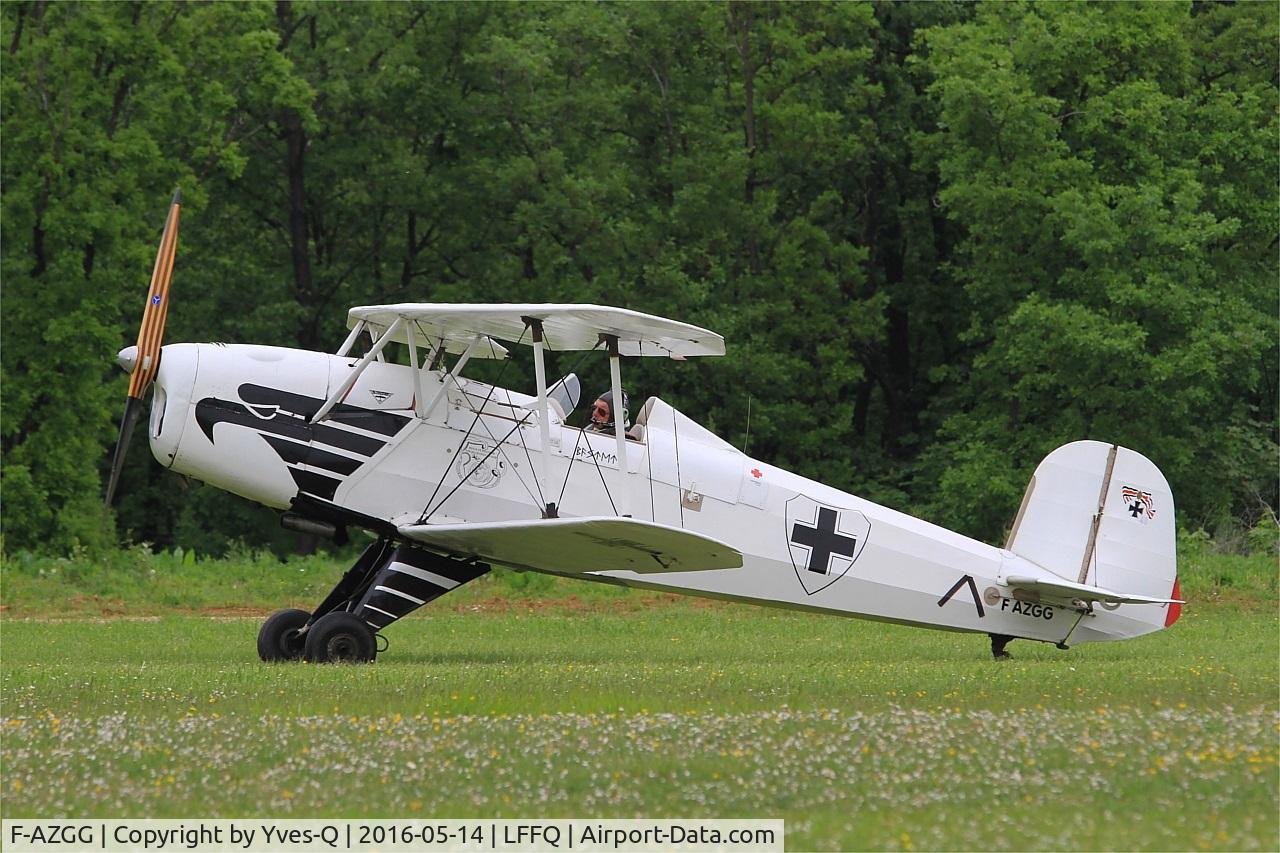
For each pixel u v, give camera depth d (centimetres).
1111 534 4459
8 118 9169
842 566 4334
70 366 9162
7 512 8869
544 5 11538
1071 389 9438
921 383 12075
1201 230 9356
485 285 10944
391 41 11025
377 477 3944
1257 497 9719
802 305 10838
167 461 3900
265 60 10081
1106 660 3981
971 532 9619
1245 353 9650
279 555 11156
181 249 10019
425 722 2627
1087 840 1883
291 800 2133
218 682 3250
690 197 10350
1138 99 9888
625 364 10125
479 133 11094
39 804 2131
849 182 11988
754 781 2181
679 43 10856
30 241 9394
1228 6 12131
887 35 11531
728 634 5194
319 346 11481
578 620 5725
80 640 4734
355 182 10906
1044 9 10331
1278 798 2067
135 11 9606
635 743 2436
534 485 4050
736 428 10331
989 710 2778
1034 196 9762
